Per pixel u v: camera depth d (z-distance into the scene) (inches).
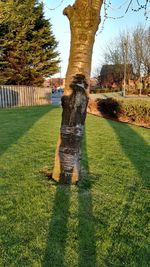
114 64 2148.1
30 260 100.6
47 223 124.8
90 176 187.3
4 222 124.3
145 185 179.8
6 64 1023.0
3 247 107.0
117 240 115.4
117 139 332.8
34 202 144.1
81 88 156.3
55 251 106.0
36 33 1055.6
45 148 260.4
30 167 198.7
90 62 158.2
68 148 165.8
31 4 353.4
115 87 2199.8
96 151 265.0
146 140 341.1
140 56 1952.5
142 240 116.6
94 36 156.6
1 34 929.5
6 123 439.5
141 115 521.7
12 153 237.6
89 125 448.8
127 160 237.1
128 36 1979.6
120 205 147.8
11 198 148.0
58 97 1660.9
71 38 156.7
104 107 636.1
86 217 132.0
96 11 153.3
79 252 106.3
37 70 1106.7
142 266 100.9
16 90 902.4
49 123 440.5
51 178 175.6
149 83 1978.3
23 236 114.4
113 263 101.7
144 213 140.6
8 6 709.3
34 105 954.1
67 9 155.9
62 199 148.3
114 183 178.7
